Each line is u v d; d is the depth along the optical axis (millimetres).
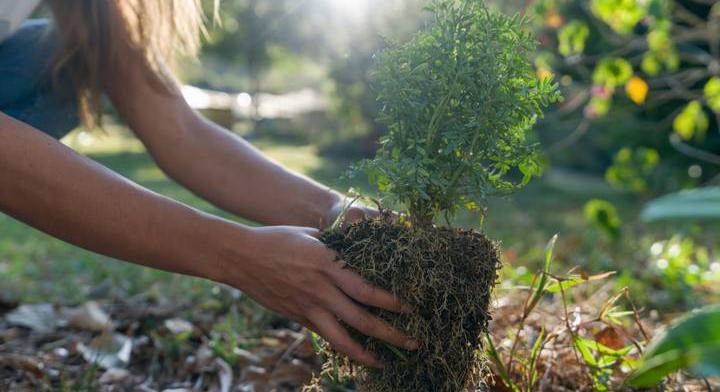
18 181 1058
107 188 1077
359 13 9234
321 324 1120
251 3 14094
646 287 2746
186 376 1860
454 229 1187
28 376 1802
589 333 1752
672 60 3645
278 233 1099
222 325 2020
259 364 1848
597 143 8391
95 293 2672
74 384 1751
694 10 6543
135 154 11211
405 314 1114
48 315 2260
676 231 4398
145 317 2238
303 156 11234
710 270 3029
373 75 1201
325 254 1081
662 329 1941
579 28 3604
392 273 1095
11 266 3240
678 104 7059
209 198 1519
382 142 1198
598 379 1466
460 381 1179
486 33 1155
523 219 5344
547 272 1445
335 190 1450
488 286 1174
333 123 13344
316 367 1812
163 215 1084
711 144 7172
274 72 24250
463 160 1150
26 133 1070
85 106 1676
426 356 1144
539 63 3684
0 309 2391
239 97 19250
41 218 1082
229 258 1098
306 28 11969
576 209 6258
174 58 1608
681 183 6738
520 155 1183
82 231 1084
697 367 709
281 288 1107
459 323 1142
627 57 5309
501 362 1464
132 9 1518
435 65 1157
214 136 1546
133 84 1549
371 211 1330
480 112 1143
